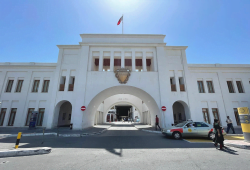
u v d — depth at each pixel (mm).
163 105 15891
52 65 17969
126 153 5953
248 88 17734
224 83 17766
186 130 9727
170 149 6688
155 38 18359
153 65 17703
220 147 6641
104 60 19781
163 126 15336
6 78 17781
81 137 10883
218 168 4184
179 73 17688
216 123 7039
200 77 17875
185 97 16656
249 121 7617
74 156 5492
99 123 29203
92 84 16344
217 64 18344
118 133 13727
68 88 16812
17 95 17109
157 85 16594
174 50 18359
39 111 16797
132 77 16672
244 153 5852
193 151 6270
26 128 15930
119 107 63438
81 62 17000
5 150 5656
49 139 9773
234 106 17078
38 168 4207
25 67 18031
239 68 18203
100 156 5492
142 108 31828
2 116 16641
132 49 17812
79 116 15359
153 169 4129
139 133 13664
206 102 17047
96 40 18062
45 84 17734
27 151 5730
